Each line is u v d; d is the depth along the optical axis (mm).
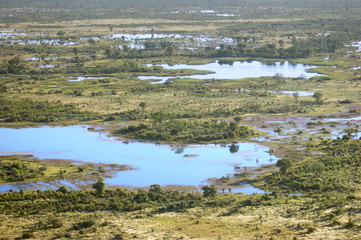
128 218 119812
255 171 158500
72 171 159125
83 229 111188
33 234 107438
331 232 104375
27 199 135250
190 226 112000
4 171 155875
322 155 170125
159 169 161250
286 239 101062
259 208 125062
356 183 141875
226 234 106000
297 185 143125
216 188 141000
